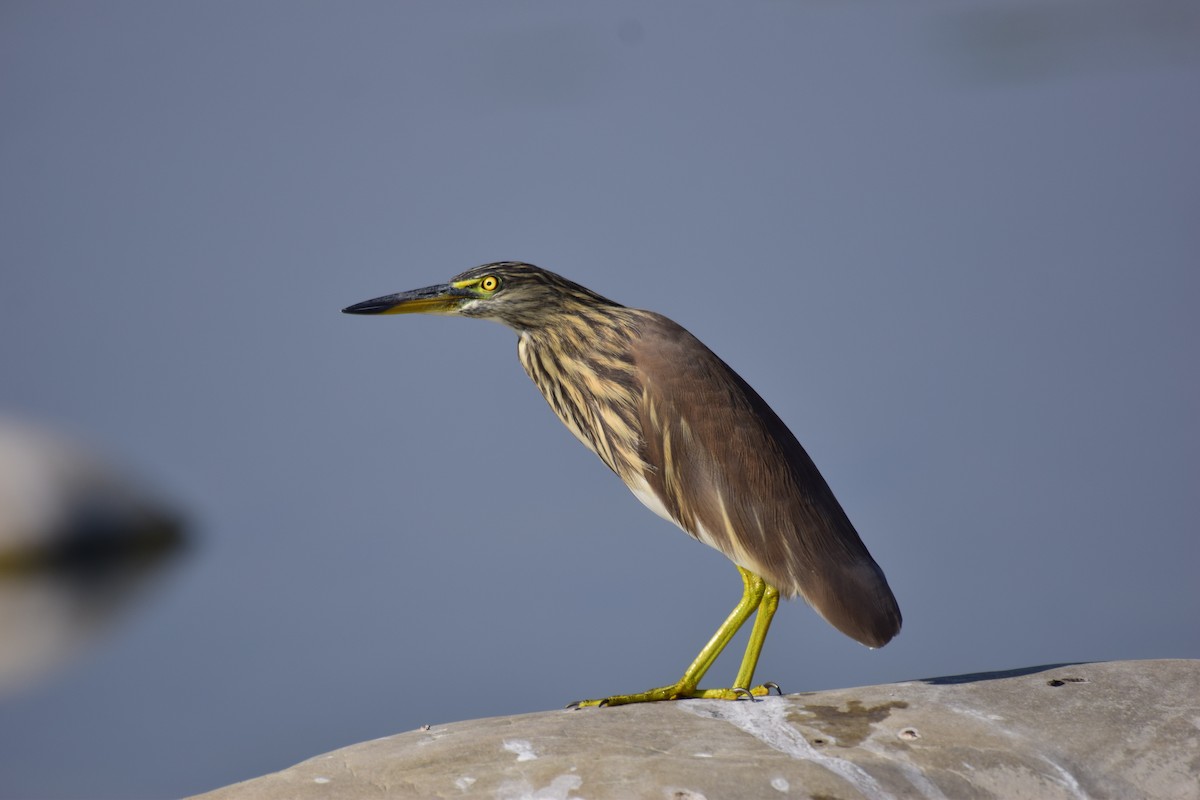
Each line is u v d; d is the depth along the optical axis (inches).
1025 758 343.6
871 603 412.2
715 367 437.4
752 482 419.8
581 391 452.4
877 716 366.0
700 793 324.8
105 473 868.0
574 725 367.6
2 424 911.0
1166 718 360.8
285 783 341.7
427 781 336.2
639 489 446.0
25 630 711.1
